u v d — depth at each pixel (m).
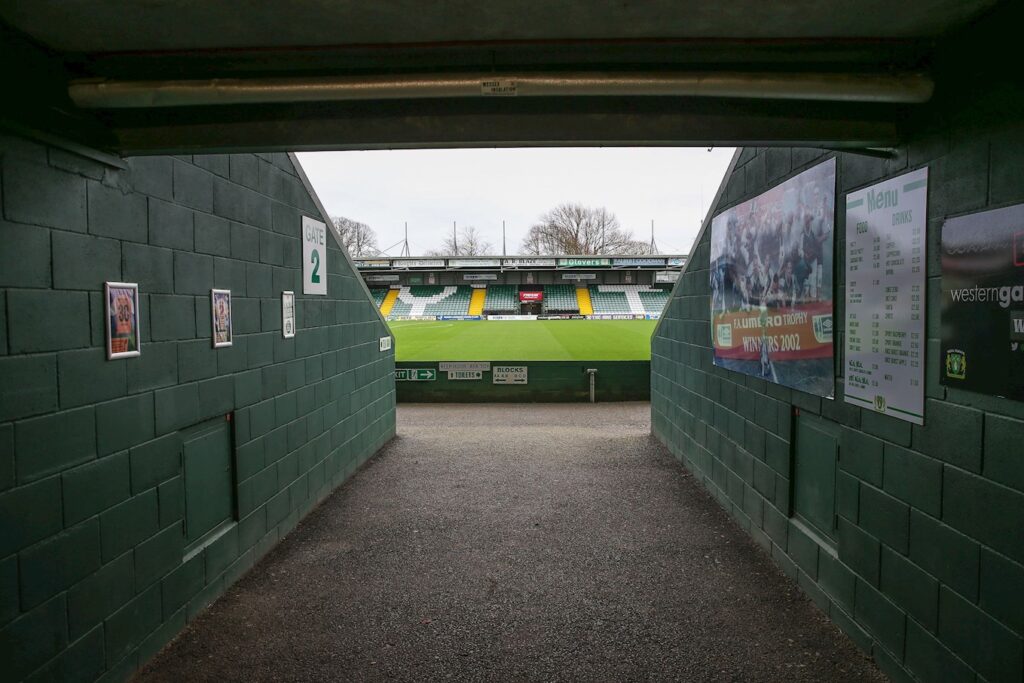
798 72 2.52
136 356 3.13
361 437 7.22
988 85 2.28
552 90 2.43
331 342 6.19
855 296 3.27
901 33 2.41
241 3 2.06
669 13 2.17
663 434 8.23
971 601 2.41
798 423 4.05
